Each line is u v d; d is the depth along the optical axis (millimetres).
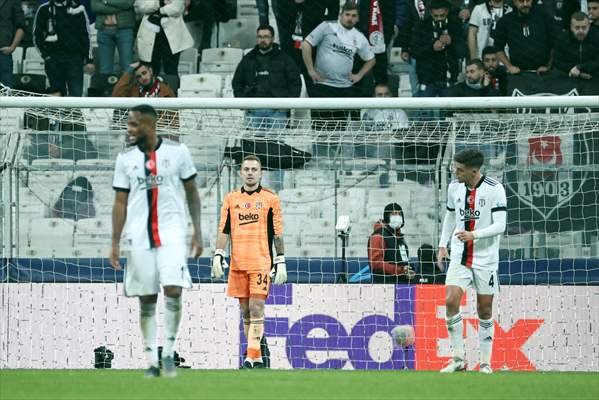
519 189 41125
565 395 22594
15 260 39500
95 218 43594
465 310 38219
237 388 23203
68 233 43469
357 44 51531
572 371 37125
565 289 38188
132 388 22828
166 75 55031
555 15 53812
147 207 24422
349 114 46531
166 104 37094
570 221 40938
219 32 61031
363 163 42594
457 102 36688
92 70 58750
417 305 38125
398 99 36875
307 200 43656
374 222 43094
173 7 54750
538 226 41031
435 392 22938
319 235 43750
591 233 40844
